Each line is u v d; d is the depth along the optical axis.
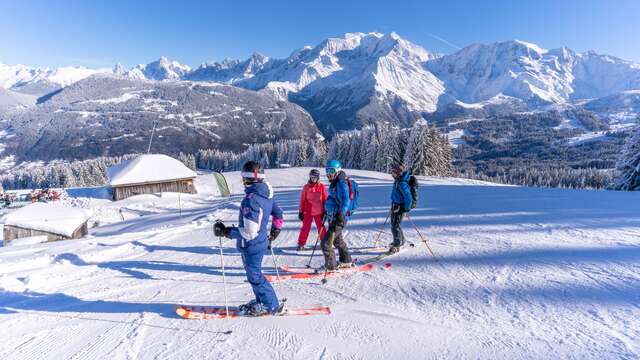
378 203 14.06
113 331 3.74
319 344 3.34
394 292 4.55
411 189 6.22
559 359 2.91
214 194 32.62
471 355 3.05
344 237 8.12
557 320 3.59
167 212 23.94
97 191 35.81
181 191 33.25
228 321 3.90
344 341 3.38
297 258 6.57
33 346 3.48
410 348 3.21
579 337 3.24
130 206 27.48
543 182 94.06
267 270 5.82
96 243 9.01
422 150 44.19
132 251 7.63
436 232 8.04
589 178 84.69
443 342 3.29
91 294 4.86
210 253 7.20
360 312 4.00
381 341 3.35
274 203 4.09
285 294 4.67
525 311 3.83
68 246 8.89
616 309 3.75
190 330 3.72
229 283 5.21
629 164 26.98
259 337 3.51
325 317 3.90
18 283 5.25
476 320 3.69
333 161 5.49
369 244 7.32
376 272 5.40
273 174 40.91
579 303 3.95
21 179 98.56
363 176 36.41
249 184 3.90
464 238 7.29
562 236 7.06
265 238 3.93
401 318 3.81
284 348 3.29
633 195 15.17
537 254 5.86
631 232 7.26
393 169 6.41
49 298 4.74
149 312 4.20
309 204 7.11
